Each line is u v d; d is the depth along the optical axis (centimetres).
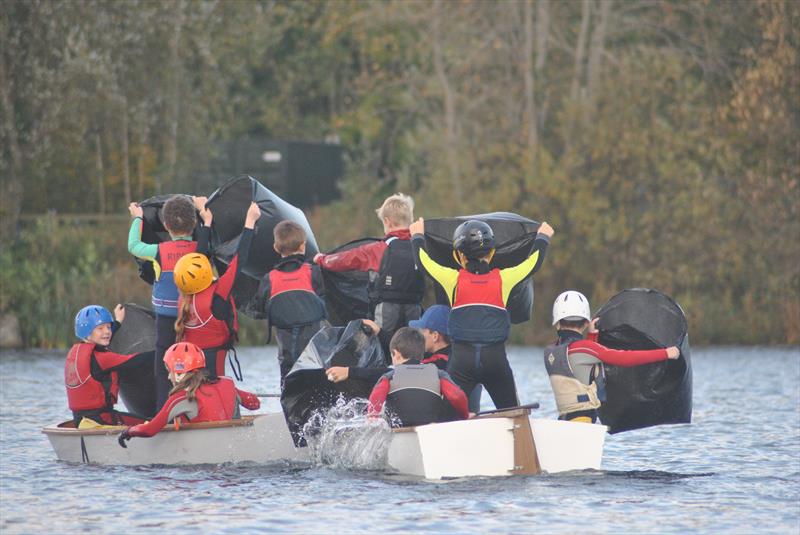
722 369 7888
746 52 11000
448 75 13300
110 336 4172
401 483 3475
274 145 13275
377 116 16138
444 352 3834
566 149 11231
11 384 6756
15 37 11356
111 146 12219
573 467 3588
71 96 11488
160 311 3916
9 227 10688
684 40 12531
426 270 3672
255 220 3912
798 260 10531
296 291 3916
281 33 16400
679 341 4022
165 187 12356
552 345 3856
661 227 10794
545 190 10869
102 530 2938
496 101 12825
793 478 3672
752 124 10606
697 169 10812
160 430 3816
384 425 3572
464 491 3347
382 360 3850
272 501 3253
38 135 11350
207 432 3838
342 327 3950
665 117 11700
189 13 12612
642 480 3594
